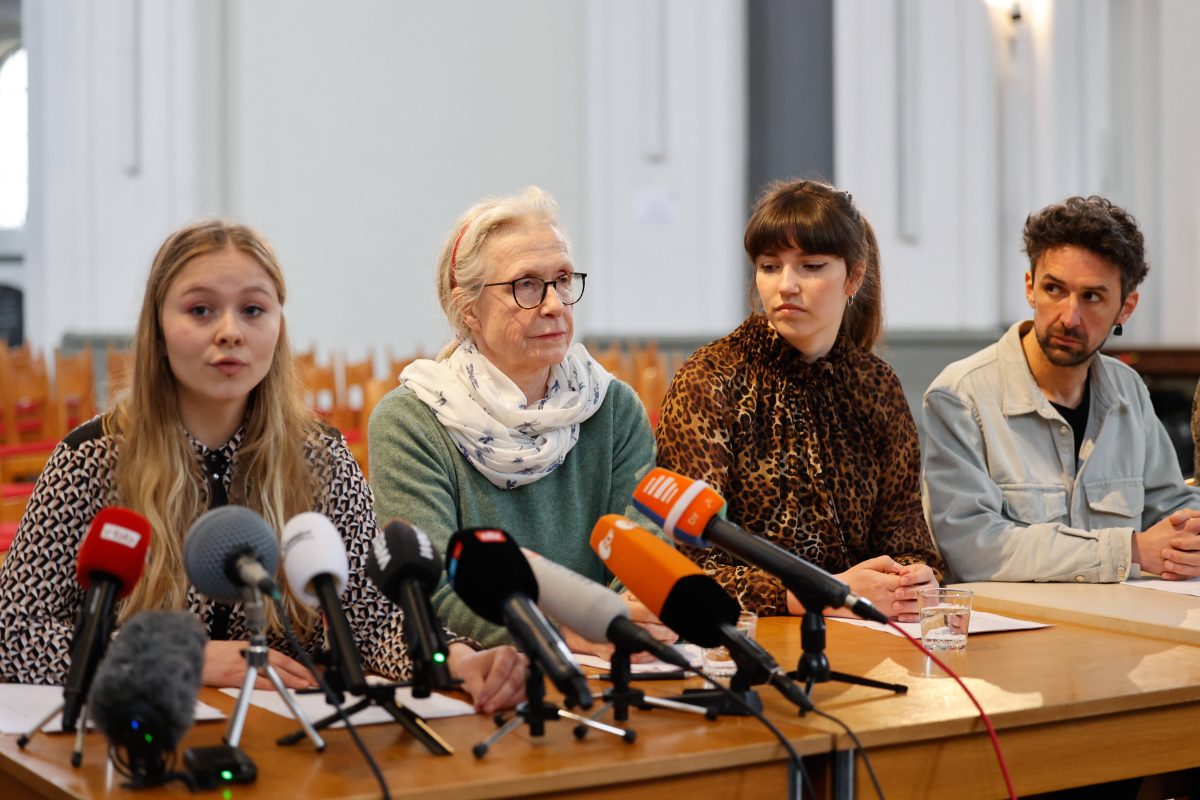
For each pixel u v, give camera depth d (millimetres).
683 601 1855
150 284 2176
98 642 1745
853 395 2949
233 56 10555
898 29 9297
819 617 1977
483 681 1977
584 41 10266
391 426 2617
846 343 2963
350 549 2359
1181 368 6324
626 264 9867
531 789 1616
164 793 1564
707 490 2006
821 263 2795
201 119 10422
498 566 1726
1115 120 10406
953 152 9359
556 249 2607
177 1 10344
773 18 9758
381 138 10664
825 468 2891
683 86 9781
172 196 10414
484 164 10625
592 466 2758
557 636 1692
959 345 9344
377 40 10633
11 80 11383
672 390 2885
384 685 1784
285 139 10625
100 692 1550
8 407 6973
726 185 9781
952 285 9414
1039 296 3148
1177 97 10180
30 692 2059
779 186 2877
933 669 2213
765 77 9789
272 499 2281
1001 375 3285
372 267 10719
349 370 7766
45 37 10547
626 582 1904
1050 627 2609
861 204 9367
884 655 2316
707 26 9734
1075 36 9898
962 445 3238
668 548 1882
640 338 9828
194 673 1599
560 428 2660
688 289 9828
